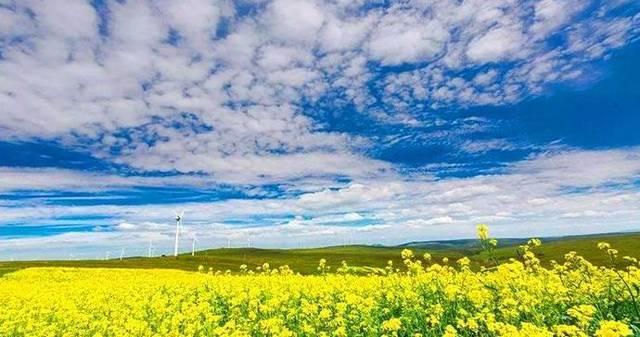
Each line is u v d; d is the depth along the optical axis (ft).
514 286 40.34
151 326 53.26
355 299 44.47
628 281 38.83
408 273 52.75
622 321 28.37
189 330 45.47
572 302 38.34
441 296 44.57
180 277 119.14
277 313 49.32
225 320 55.26
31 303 75.25
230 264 308.81
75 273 164.66
